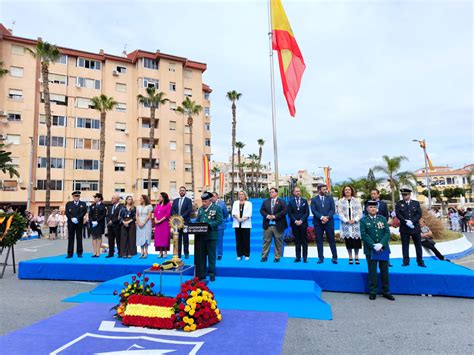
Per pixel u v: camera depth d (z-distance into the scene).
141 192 37.62
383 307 5.79
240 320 4.98
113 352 3.82
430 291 6.55
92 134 37.19
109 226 9.36
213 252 6.87
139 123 38.28
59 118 35.75
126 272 7.94
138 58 39.22
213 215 6.93
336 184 42.84
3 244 8.78
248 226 8.55
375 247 6.27
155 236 9.20
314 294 5.83
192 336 4.34
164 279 6.97
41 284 7.78
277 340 4.21
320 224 8.12
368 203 6.67
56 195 34.66
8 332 4.59
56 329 4.61
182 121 40.91
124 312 4.89
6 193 32.12
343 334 4.50
